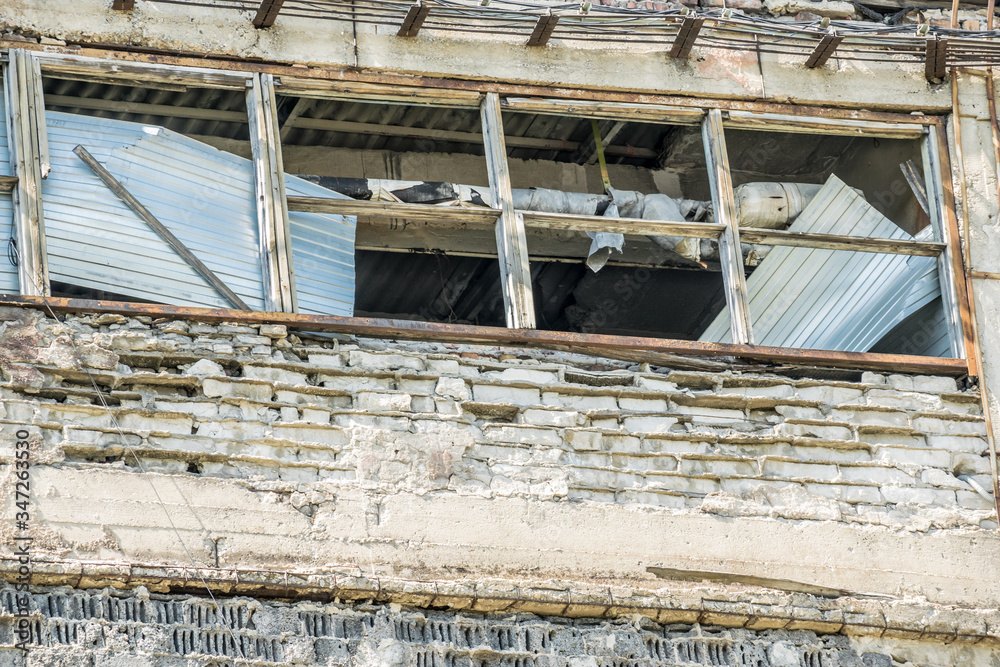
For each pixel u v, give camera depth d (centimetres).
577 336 3025
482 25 3303
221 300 2942
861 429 3127
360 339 2945
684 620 2842
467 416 2923
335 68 3177
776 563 2927
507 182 3177
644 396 3050
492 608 2747
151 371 2767
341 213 3086
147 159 3008
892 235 3534
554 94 3303
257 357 2839
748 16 3425
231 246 2998
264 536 2669
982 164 3484
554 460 2914
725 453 3027
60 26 3019
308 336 2914
